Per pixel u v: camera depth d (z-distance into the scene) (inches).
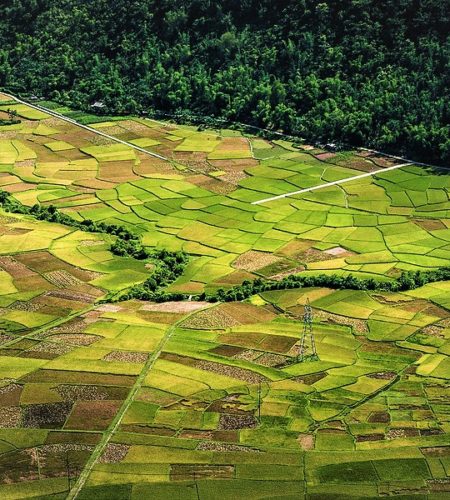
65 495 6033.5
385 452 6437.0
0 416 6929.1
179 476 6200.8
